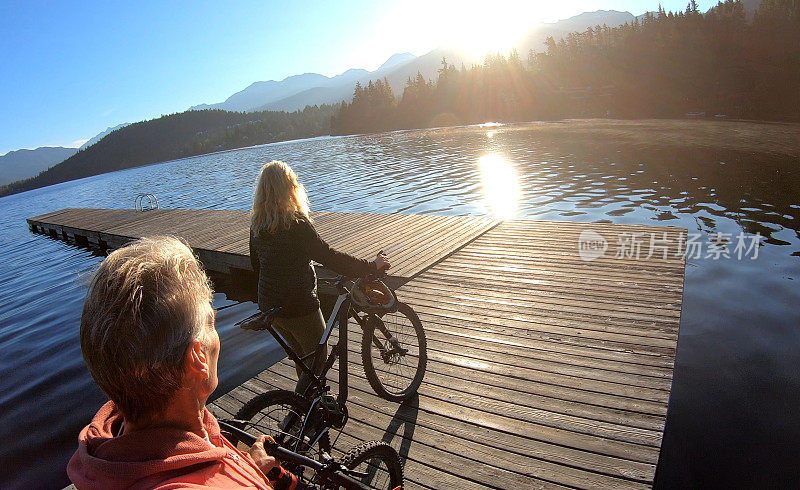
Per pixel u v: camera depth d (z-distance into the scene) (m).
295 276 3.03
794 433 3.77
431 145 40.03
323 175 26.36
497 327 4.81
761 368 4.76
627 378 3.74
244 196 23.28
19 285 12.04
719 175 15.03
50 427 5.24
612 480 2.79
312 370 2.98
